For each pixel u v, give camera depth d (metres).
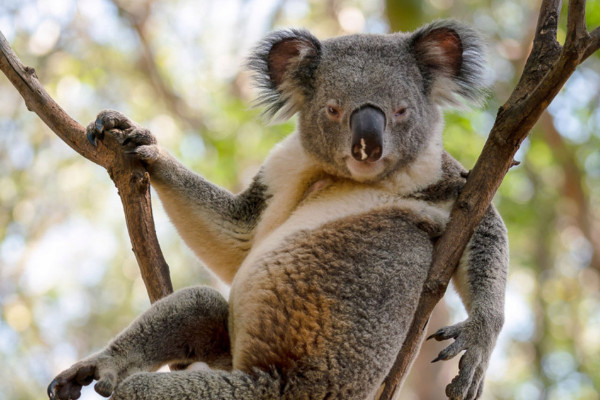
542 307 23.67
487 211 7.46
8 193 24.36
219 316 7.38
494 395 25.14
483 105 8.35
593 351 24.47
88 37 24.09
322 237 7.06
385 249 7.01
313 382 6.43
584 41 6.09
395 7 18.23
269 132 19.78
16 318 24.19
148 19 24.14
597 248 22.09
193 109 23.38
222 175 19.78
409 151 7.68
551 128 20.38
